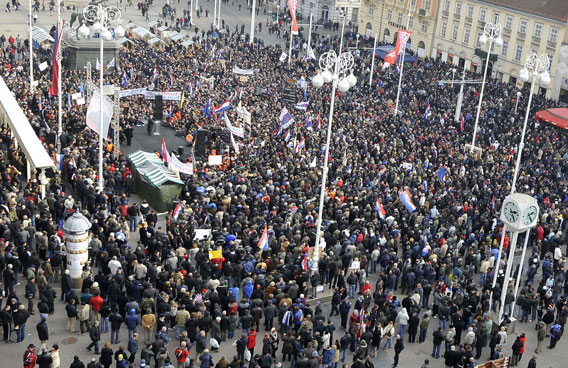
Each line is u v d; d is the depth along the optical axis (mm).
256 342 30625
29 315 30531
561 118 62938
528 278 37344
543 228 41906
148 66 72375
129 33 89438
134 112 56906
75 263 32375
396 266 34750
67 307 29406
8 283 30672
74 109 54438
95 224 34844
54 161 42812
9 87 57656
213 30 100125
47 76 66000
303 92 68688
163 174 42344
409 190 43844
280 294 31094
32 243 34719
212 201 39281
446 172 49312
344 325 32281
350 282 34375
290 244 35219
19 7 107750
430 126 62031
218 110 55406
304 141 51438
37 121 50812
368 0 115688
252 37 99875
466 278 35438
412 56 91625
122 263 31641
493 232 40531
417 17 105500
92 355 28453
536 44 86500
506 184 47875
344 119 61219
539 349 32656
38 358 25625
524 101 74000
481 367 29031
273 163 45875
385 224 39250
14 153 43719
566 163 56219
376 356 30984
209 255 33719
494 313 34656
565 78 83312
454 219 41031
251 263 33188
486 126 64188
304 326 29031
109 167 43094
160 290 31438
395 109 66750
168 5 117625
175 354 27000
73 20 77875
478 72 96312
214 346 29359
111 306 30578
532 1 87500
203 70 73312
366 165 49000
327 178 46000
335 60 33000
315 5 127750
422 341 32375
